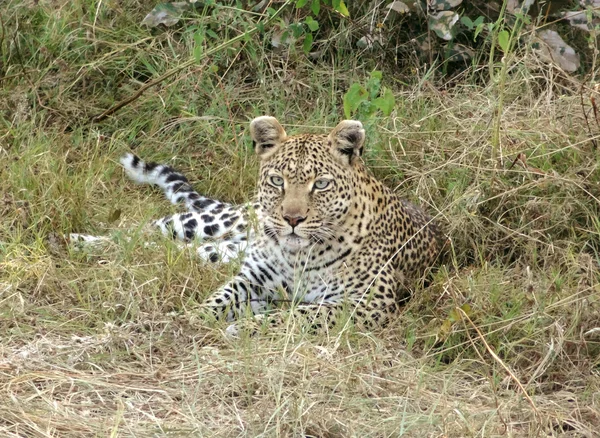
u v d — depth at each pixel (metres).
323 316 9.80
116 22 14.45
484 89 13.35
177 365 8.96
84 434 7.64
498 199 11.70
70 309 9.78
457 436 7.94
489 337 9.55
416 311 10.27
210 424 7.94
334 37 14.20
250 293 10.54
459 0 13.69
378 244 10.59
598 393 8.63
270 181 10.27
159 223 12.02
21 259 10.55
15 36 13.91
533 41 13.08
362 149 10.52
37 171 12.11
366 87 12.28
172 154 13.43
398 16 14.30
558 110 12.63
